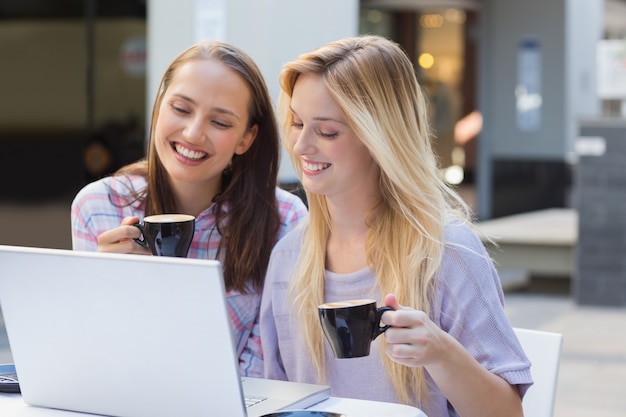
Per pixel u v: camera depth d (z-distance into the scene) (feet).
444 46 40.91
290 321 8.18
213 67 8.70
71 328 6.57
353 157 7.54
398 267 7.55
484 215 42.37
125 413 6.61
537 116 41.91
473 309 7.40
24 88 32.40
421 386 7.50
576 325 25.93
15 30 32.30
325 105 7.43
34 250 6.55
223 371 6.16
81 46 31.99
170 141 8.73
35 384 6.91
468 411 7.03
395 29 40.24
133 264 6.22
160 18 21.68
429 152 7.70
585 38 43.96
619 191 28.58
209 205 9.26
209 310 6.07
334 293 7.82
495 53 42.16
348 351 6.47
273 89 20.88
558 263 30.99
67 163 32.35
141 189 9.26
